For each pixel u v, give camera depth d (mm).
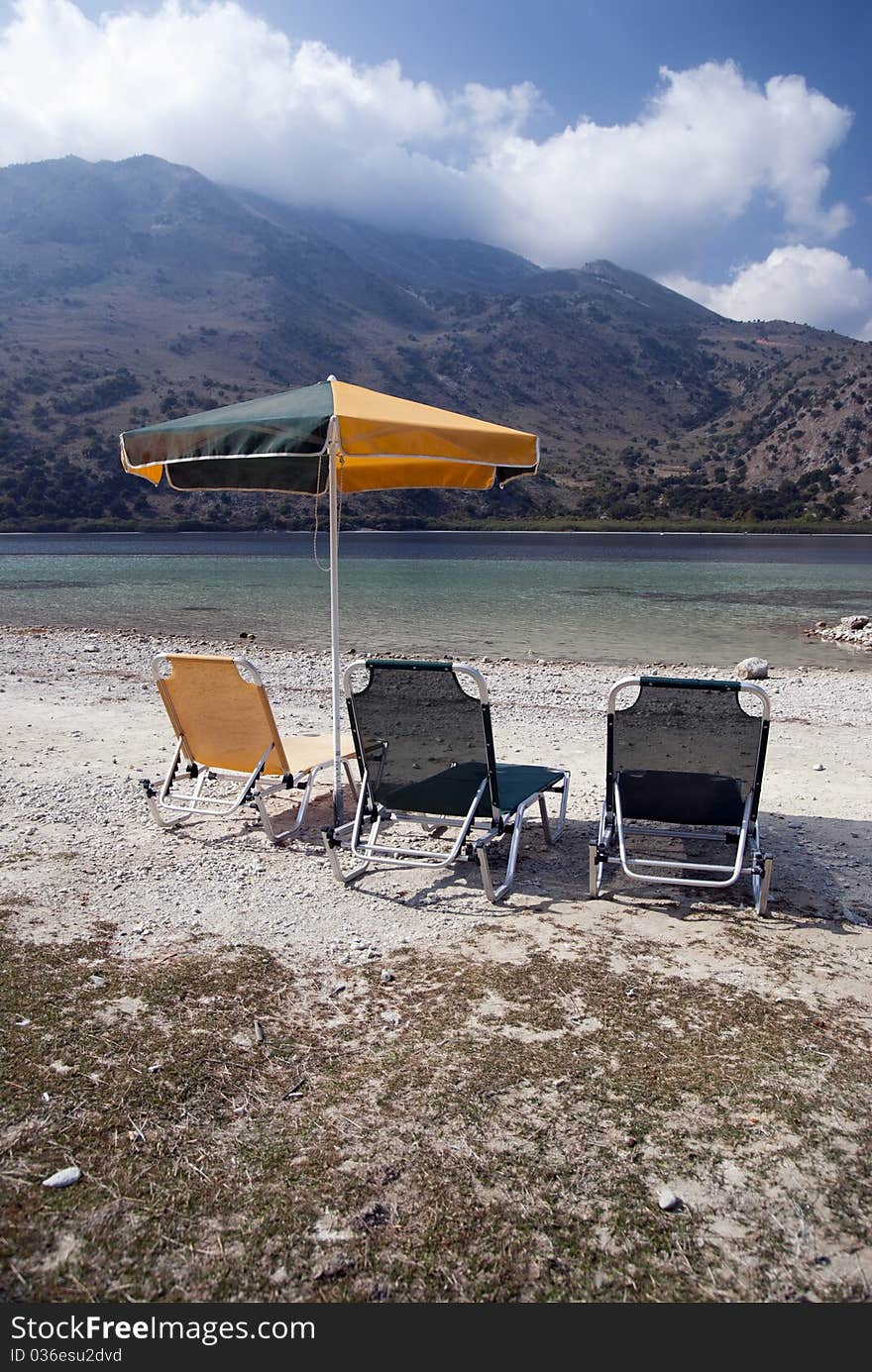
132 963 3766
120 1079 2902
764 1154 2596
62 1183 2430
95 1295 2104
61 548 77375
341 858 5199
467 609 27172
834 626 22109
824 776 7504
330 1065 3027
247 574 43781
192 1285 2141
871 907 4547
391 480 6195
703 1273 2201
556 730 9336
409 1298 2123
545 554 71062
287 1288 2139
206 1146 2602
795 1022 3320
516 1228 2316
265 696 5219
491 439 4512
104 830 5594
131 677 13102
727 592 34250
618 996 3518
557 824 5680
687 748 4527
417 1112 2766
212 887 4703
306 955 3906
